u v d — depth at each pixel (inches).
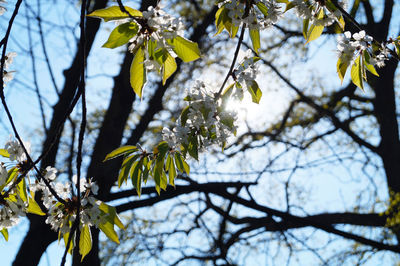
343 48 77.8
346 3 82.1
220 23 77.7
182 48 68.2
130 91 231.1
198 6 297.1
